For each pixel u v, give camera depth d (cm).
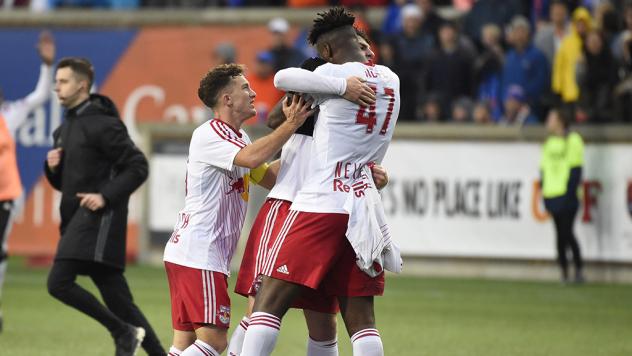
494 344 3309
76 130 2678
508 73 5519
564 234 4909
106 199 2631
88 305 2645
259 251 2139
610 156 5081
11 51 6138
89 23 6116
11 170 3381
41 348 3119
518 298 4538
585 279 5128
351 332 2139
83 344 3209
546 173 4869
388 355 3073
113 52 6119
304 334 3484
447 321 3850
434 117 5469
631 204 5062
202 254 2192
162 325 3609
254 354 2069
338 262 2125
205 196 2206
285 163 2167
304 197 2095
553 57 5562
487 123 5288
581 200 5122
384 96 2125
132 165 2669
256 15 6047
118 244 2669
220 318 2184
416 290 4788
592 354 3131
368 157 2133
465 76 5625
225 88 2225
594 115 5366
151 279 4984
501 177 5194
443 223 5266
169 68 6075
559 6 5569
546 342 3362
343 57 2130
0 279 3456
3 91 6125
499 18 5797
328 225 2075
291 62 5669
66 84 2691
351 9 5900
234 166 2195
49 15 6150
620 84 5366
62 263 2644
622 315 4056
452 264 5272
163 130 5516
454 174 5247
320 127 2105
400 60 5647
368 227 2078
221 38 6066
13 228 5788
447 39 5638
